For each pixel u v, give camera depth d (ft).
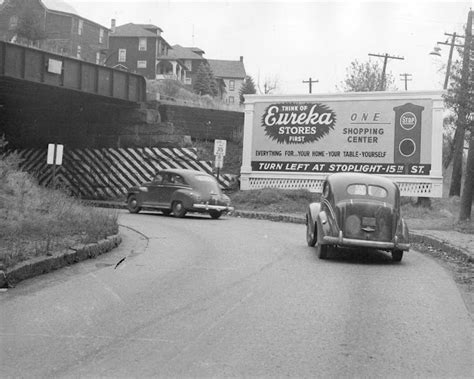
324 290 29.50
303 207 98.22
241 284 30.76
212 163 116.06
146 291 28.73
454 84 63.93
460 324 23.07
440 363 18.21
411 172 98.99
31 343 19.84
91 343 19.84
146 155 118.32
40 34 193.57
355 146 102.68
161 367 17.39
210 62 382.63
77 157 124.16
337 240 39.29
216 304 25.94
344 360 18.26
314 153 105.50
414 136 99.14
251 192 104.63
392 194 40.40
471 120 63.41
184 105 124.06
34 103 128.57
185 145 118.62
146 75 271.28
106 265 36.81
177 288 29.53
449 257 44.34
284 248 47.09
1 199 50.34
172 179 81.35
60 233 43.16
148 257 40.65
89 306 25.41
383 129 101.04
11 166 69.97
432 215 89.20
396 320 23.53
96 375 16.72
